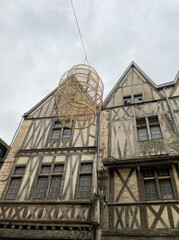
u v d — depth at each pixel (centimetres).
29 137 940
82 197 682
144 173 697
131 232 569
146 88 970
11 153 889
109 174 711
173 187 627
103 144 815
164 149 707
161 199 617
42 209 668
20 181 792
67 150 825
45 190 732
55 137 918
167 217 569
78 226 600
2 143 1048
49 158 820
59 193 702
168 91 912
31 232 625
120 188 671
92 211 611
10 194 757
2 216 678
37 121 1009
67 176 744
